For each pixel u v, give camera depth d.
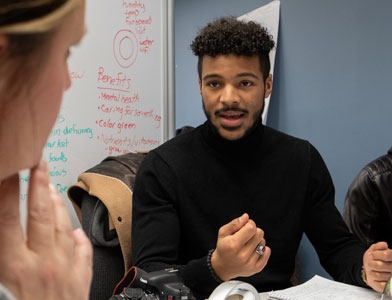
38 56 0.32
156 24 2.02
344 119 2.22
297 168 1.45
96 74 1.84
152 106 2.02
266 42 1.32
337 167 2.27
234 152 1.38
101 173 1.64
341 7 2.19
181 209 1.37
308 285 1.19
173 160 1.40
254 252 1.00
